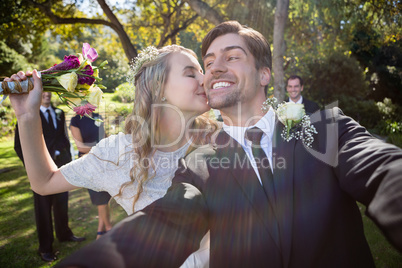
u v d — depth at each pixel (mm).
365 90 16906
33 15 11109
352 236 1080
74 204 5633
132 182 1743
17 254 3910
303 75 15188
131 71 1969
